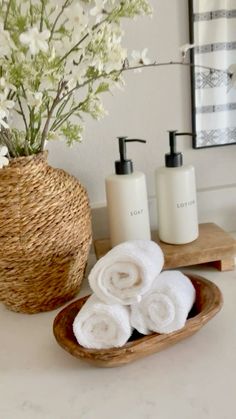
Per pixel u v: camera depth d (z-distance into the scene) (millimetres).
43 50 460
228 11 755
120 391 487
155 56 770
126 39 751
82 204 644
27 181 576
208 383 488
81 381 509
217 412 445
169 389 484
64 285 651
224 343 556
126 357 503
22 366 545
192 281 640
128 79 773
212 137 832
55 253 610
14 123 705
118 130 803
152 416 447
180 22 758
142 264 538
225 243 745
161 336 525
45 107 607
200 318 542
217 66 784
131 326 537
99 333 523
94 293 569
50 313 666
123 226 721
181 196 730
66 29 515
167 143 827
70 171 812
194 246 743
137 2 549
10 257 590
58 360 553
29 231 579
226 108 814
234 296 670
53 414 461
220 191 873
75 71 539
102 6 521
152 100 795
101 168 821
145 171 840
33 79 515
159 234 777
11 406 477
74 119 777
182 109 812
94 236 849
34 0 663
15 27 505
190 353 542
